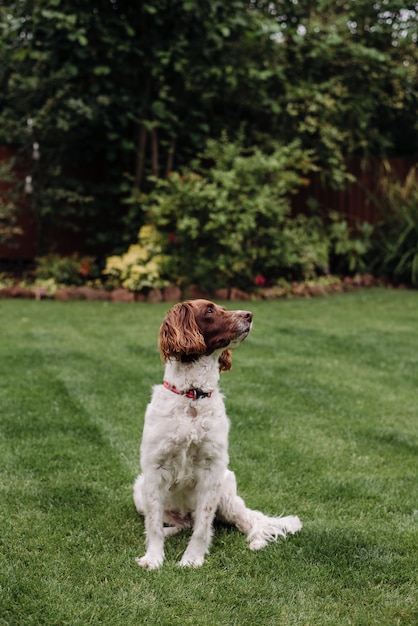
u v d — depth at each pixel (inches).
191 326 129.0
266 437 188.5
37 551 125.4
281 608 109.7
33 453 171.0
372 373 255.1
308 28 458.3
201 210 399.9
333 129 463.5
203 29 402.9
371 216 528.1
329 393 228.8
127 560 123.4
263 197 402.3
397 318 361.7
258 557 126.4
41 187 422.0
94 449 175.3
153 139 422.6
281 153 424.8
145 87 415.2
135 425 192.5
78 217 450.3
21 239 451.2
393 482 162.6
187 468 129.9
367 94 492.4
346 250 471.8
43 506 143.6
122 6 394.6
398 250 484.1
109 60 398.6
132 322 328.2
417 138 553.3
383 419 206.8
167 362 132.9
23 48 397.4
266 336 307.9
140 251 397.1
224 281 414.9
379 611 109.1
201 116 432.8
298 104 462.9
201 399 129.6
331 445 184.9
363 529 136.9
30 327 311.7
